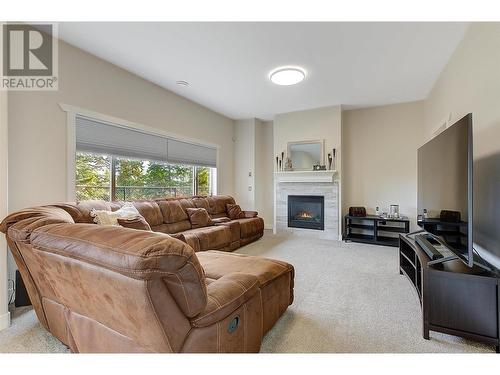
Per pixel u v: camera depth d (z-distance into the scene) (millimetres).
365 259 3473
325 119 4965
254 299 1385
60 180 2641
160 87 3928
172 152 4227
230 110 5195
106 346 1168
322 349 1563
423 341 1651
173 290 936
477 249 2146
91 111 2934
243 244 4191
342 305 2145
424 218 2562
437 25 2379
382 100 4535
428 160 2441
